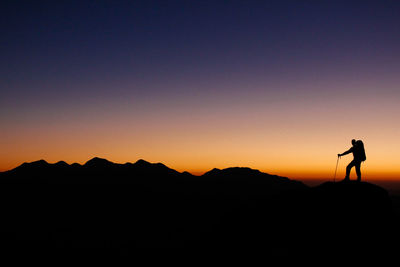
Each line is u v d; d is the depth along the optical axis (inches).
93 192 3683.6
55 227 2476.6
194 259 805.9
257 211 901.8
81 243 2059.5
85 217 2819.9
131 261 1509.6
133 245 1914.4
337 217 751.1
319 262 638.5
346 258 637.9
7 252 1865.2
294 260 656.4
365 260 627.5
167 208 3137.3
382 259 623.2
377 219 729.0
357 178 833.5
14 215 2827.3
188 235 1779.0
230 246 785.6
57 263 1674.5
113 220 2719.0
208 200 3435.0
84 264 1647.4
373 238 685.3
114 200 3444.9
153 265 1089.4
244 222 874.8
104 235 2234.3
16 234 2278.5
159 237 2033.7
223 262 722.8
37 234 2282.2
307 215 790.5
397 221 724.0
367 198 778.2
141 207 3137.3
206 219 2477.9
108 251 1818.4
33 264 1668.3
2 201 3223.4
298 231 751.1
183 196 3577.8
